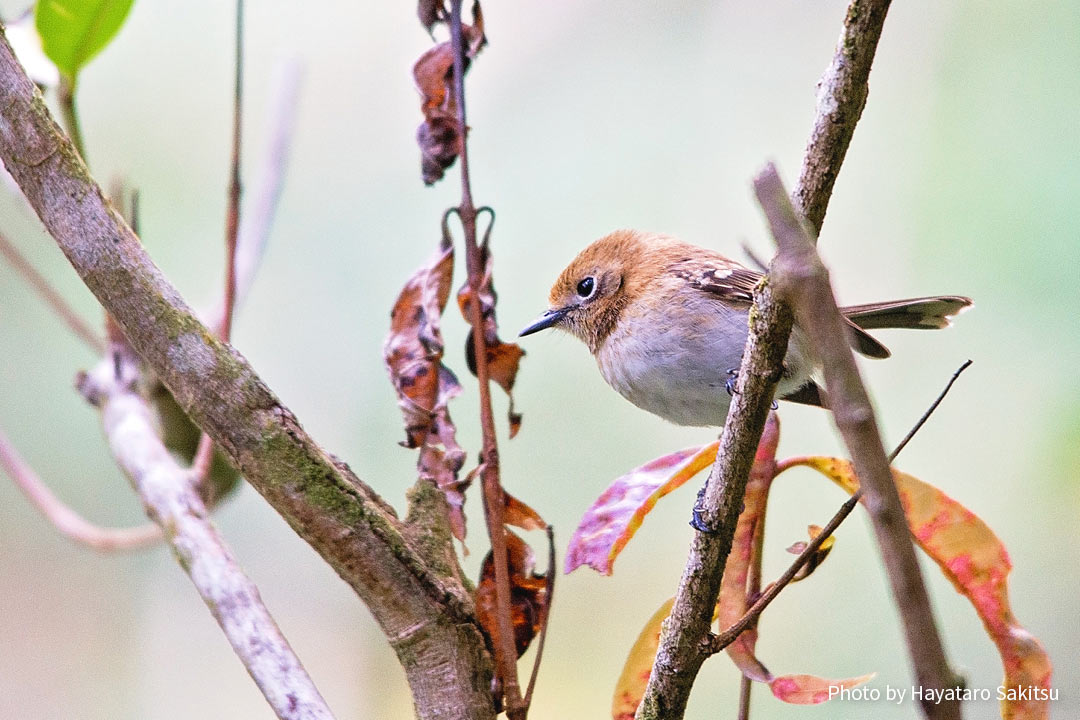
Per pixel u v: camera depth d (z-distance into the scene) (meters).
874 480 2.80
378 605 4.93
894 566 2.77
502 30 13.59
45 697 11.28
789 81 13.03
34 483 8.05
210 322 8.12
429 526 5.21
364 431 11.63
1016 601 9.68
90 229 4.65
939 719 2.71
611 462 10.92
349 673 11.62
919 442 10.27
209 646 11.85
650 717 4.70
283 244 12.23
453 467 5.37
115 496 11.73
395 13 13.19
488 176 12.92
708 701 10.21
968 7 11.59
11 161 4.63
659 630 5.52
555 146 13.02
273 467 4.76
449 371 5.60
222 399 4.74
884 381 10.56
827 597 10.33
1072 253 10.17
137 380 6.95
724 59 13.27
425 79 5.93
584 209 12.65
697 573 4.47
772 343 4.09
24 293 11.62
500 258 12.25
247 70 12.71
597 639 11.16
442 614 4.95
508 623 5.00
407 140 12.86
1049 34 11.10
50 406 11.59
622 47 13.43
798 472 10.88
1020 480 9.88
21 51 6.74
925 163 11.33
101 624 11.69
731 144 12.91
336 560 4.86
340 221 12.53
